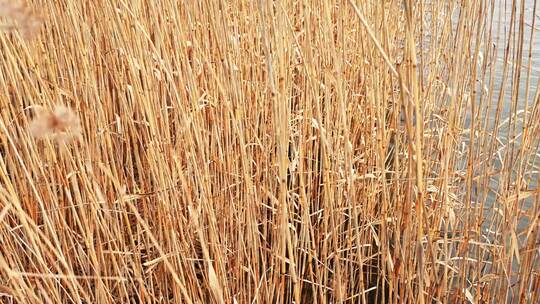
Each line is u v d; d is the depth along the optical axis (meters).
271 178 2.09
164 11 1.76
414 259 1.75
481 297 1.82
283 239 1.37
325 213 1.82
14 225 1.91
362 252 2.12
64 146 1.27
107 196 1.90
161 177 1.54
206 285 1.76
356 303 2.09
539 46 4.40
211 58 2.04
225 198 1.98
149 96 1.65
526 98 1.54
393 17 2.16
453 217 1.76
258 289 1.70
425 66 2.33
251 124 2.17
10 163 1.57
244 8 2.09
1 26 0.66
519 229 2.28
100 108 1.69
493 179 2.31
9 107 1.71
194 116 1.57
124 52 1.54
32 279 1.67
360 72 2.64
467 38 1.70
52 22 1.91
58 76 1.98
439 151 2.08
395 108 1.48
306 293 2.12
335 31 2.50
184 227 1.93
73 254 1.93
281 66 1.25
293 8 2.43
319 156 2.56
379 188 2.29
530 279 1.70
